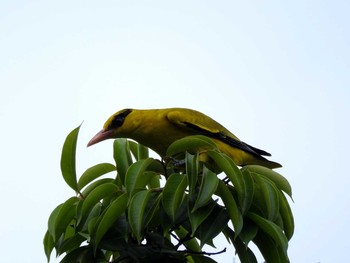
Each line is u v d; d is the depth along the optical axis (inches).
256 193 270.2
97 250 271.0
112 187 271.7
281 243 255.3
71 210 270.7
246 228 260.7
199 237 254.1
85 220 269.9
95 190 267.1
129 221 245.0
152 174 271.9
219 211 262.5
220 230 255.0
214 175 254.5
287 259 264.1
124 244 264.2
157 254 266.1
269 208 261.7
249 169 292.2
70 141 269.6
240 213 256.2
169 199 250.5
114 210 254.2
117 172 285.0
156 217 272.2
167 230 260.1
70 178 270.4
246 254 267.1
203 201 245.9
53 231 262.2
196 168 253.4
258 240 270.2
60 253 272.7
